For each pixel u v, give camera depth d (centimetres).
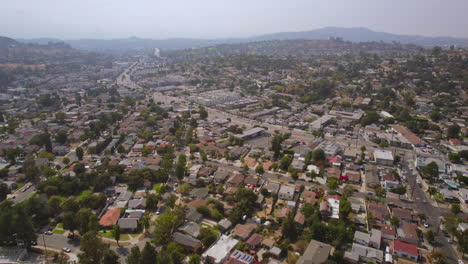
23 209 10794
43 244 10644
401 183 15275
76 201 12825
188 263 9531
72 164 17562
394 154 18988
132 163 17562
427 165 16138
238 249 10231
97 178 14762
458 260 9875
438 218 12325
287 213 12062
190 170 16525
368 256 9706
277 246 10288
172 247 9731
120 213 12412
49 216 12131
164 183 15312
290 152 19125
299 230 11038
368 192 14338
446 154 19125
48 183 14438
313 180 15500
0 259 9650
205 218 12175
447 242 10819
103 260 9225
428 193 14350
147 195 13812
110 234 11162
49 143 19400
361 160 17750
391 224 11450
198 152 19550
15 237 10150
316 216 11500
